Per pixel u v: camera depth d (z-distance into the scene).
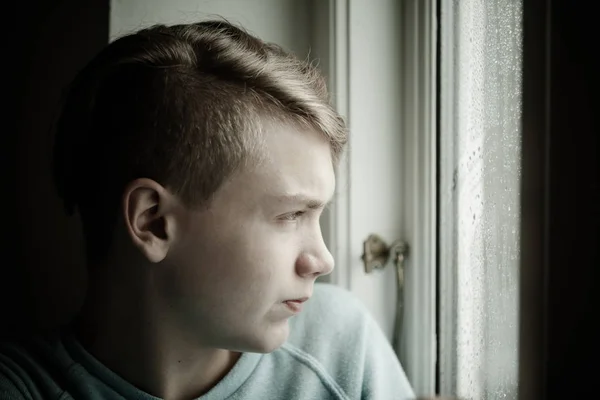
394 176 0.94
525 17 0.64
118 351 0.68
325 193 0.63
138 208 0.61
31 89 1.11
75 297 1.07
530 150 0.64
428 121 0.89
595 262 0.60
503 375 0.72
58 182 0.72
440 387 0.89
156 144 0.61
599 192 0.59
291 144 0.61
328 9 0.91
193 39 0.65
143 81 0.62
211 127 0.60
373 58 0.92
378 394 0.81
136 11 0.89
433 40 0.87
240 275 0.61
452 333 0.88
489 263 0.75
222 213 0.61
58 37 1.04
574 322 0.61
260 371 0.75
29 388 0.67
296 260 0.64
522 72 0.64
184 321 0.65
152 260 0.62
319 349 0.81
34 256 1.15
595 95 0.59
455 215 0.86
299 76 0.65
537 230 0.64
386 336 0.96
